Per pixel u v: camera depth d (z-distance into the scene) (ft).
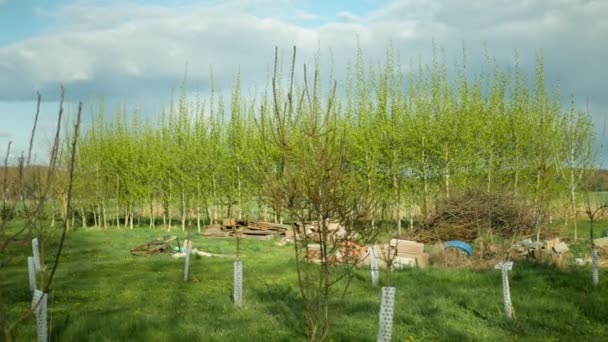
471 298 40.14
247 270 57.98
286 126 24.93
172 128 141.79
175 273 56.49
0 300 15.66
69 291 46.73
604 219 113.50
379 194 30.14
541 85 112.47
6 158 15.99
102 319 34.91
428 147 112.16
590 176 89.76
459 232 76.02
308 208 25.58
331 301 39.78
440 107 115.96
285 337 31.04
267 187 26.37
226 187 130.82
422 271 52.54
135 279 53.11
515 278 49.08
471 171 110.11
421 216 91.25
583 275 49.83
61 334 31.35
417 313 36.68
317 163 24.38
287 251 80.48
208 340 30.37
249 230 105.50
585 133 98.68
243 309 38.52
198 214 127.44
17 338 29.55
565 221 96.99
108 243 91.04
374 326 33.47
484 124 112.57
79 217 152.15
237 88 131.64
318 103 25.39
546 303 38.81
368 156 114.93
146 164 141.79
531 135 101.96
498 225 73.36
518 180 106.22
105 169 145.38
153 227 140.87
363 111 121.08
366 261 55.36
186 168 133.90
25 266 61.26
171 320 35.17
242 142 126.11
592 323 35.19
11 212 15.80
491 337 31.71
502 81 115.85
